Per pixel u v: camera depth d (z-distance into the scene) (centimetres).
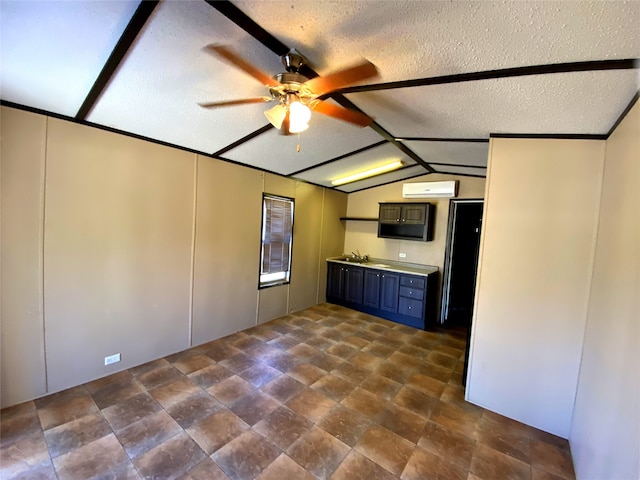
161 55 164
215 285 380
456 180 478
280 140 314
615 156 190
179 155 329
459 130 261
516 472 197
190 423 228
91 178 264
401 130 284
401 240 544
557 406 234
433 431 233
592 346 198
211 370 309
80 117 247
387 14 128
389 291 499
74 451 196
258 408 251
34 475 177
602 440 160
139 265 303
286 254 489
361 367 332
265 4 126
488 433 234
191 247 348
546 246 236
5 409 230
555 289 233
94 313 274
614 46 125
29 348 240
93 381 276
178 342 346
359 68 146
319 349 373
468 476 192
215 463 192
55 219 246
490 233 256
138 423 225
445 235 493
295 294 513
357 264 540
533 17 117
